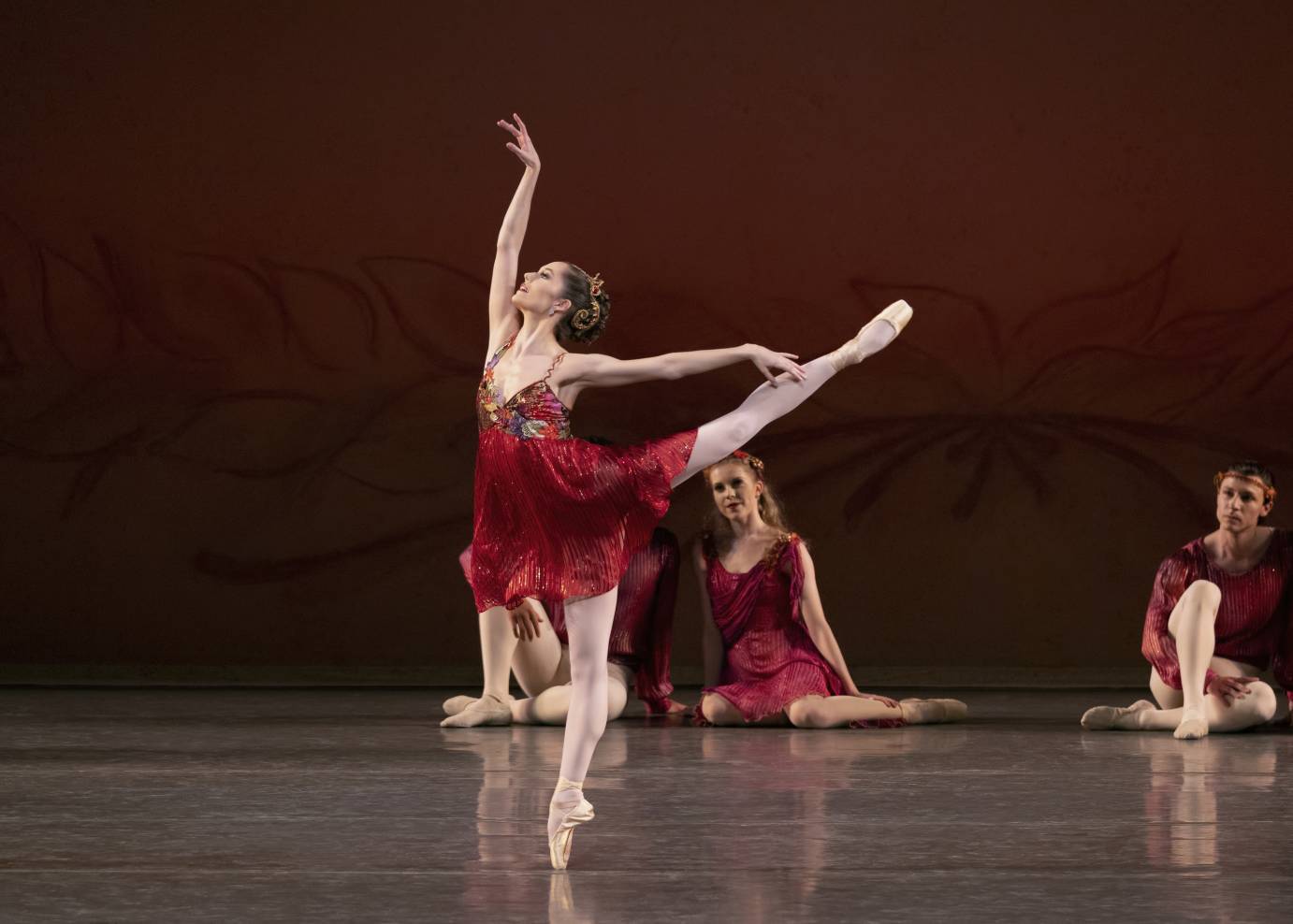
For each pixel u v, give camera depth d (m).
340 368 38.38
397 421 38.28
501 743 19.59
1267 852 10.92
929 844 11.33
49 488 37.66
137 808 13.26
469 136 38.88
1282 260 38.91
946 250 39.09
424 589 37.94
